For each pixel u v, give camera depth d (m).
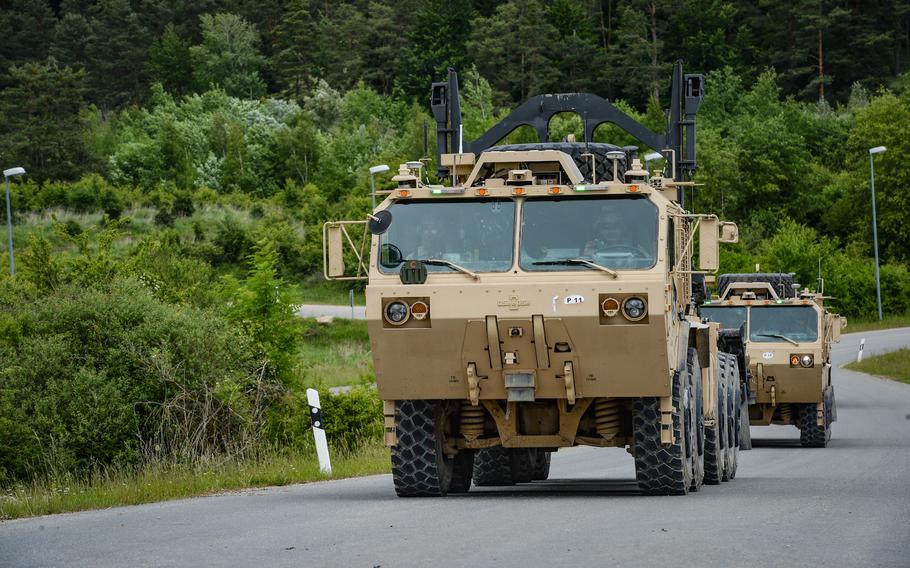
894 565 20.23
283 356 56.41
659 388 32.53
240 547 22.72
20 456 47.44
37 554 22.62
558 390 33.00
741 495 33.44
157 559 21.36
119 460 48.16
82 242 66.50
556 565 20.08
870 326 197.50
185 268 68.25
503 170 35.50
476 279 32.78
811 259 193.62
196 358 51.75
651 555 21.16
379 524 26.12
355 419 57.09
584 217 32.78
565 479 43.00
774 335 64.56
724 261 177.75
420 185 34.19
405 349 33.16
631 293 31.81
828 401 66.12
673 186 39.59
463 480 36.31
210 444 51.50
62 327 52.19
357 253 33.78
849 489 35.44
